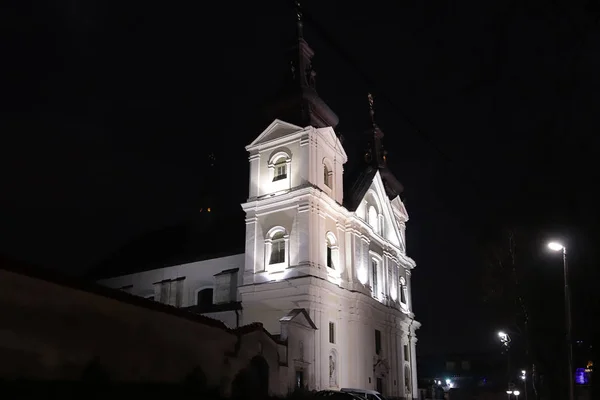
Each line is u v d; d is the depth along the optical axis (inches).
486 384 3794.3
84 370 800.3
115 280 2255.2
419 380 3275.1
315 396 1230.3
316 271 1653.5
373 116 2493.8
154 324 946.7
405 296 2305.6
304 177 1738.4
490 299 1658.5
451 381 4052.7
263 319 1653.5
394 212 2407.7
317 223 1722.4
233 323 1707.7
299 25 1952.5
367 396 1350.9
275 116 1883.6
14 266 739.4
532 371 1668.3
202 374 1013.8
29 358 729.6
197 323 1053.2
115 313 874.8
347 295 1791.3
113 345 858.1
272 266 1706.4
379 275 2064.5
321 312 1633.9
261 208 1779.0
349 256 1861.5
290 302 1622.8
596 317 1201.4
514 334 1727.4
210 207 2335.1
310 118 1808.6
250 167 1857.8
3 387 684.1
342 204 1898.4
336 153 1923.0
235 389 1125.1
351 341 1768.0
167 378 948.0
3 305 711.7
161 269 2101.4
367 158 2406.5
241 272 1849.2
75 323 803.4
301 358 1464.1
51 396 727.7
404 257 2345.0
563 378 1482.5
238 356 1154.0
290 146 1807.3
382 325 2018.9
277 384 1294.3
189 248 2161.7
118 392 831.1
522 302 1579.7
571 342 1136.8
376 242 2089.1
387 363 1973.4
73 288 813.9
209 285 1932.8
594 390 1196.5
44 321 759.7
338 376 1659.7
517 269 1611.7
